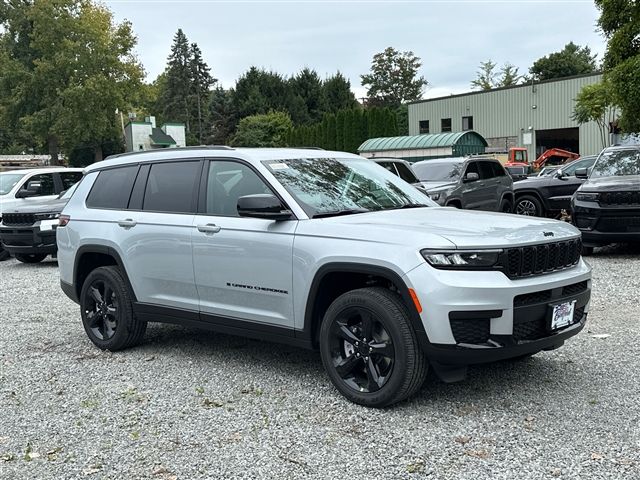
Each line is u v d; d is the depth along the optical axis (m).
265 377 5.12
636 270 9.24
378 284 4.52
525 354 4.21
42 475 3.58
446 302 3.90
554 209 15.62
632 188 9.73
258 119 72.00
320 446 3.78
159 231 5.54
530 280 4.11
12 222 12.47
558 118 44.75
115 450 3.87
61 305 8.73
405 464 3.50
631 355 5.30
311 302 4.55
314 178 5.11
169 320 5.63
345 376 4.47
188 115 97.12
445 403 4.37
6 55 46.91
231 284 5.05
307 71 81.50
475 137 38.31
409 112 53.94
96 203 6.30
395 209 5.07
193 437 4.01
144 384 5.09
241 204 4.64
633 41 14.41
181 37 97.81
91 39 45.72
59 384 5.19
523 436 3.79
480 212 5.05
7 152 76.75
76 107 44.31
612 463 3.42
